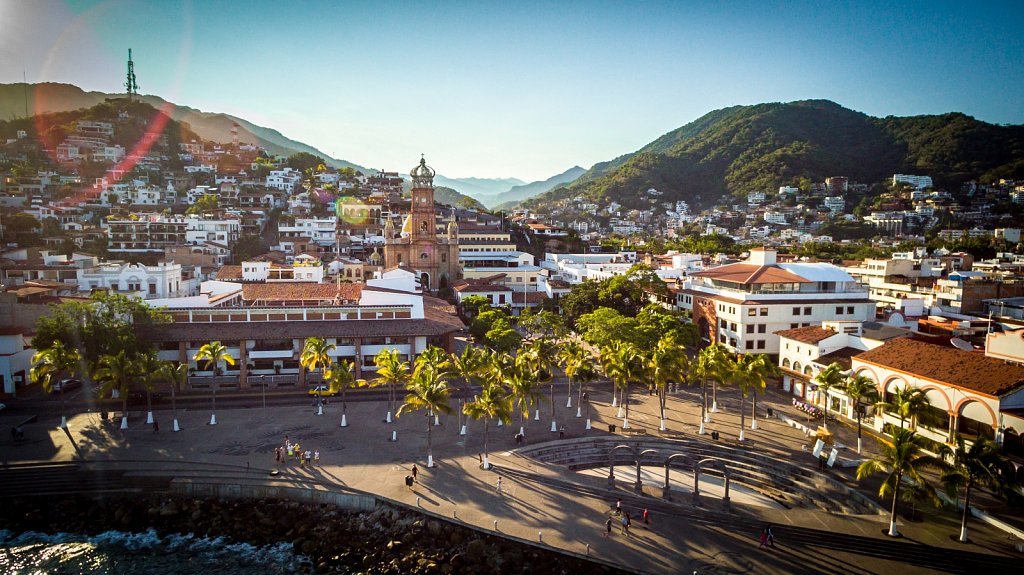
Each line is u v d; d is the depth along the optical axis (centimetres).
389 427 8394
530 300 17812
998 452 5309
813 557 5303
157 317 9856
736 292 12225
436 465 7100
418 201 19400
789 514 6016
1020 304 13675
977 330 11150
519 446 7712
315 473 6856
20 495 6575
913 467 5447
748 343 11512
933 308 13475
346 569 5550
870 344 9081
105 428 8162
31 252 14975
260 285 12519
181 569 5622
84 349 8569
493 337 10450
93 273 13712
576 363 8712
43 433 7925
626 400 8788
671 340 8769
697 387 10475
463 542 5703
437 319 11500
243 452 7431
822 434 7438
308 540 5931
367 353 10650
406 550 5681
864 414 8225
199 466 7006
